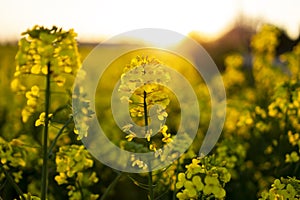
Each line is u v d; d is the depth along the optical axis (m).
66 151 0.87
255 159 1.35
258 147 1.38
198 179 0.70
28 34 0.74
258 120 1.36
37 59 0.74
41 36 0.73
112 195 1.22
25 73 0.74
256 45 2.19
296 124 1.21
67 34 0.74
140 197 1.22
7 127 1.46
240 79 2.49
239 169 1.21
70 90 0.76
